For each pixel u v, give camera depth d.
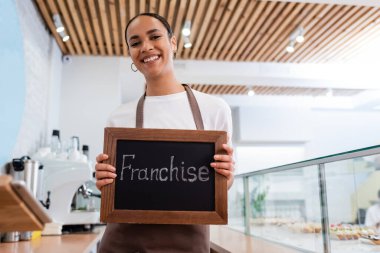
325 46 4.75
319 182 1.88
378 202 1.77
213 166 1.17
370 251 1.63
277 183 2.48
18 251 1.75
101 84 4.72
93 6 3.54
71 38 4.25
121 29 4.10
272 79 5.32
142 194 1.16
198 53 4.91
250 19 3.89
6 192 0.59
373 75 5.41
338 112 7.67
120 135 1.20
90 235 2.43
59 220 2.54
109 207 1.12
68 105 4.59
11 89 2.45
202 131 1.21
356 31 4.30
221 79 5.27
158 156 1.20
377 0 3.25
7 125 2.38
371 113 7.76
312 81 5.41
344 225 1.81
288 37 4.42
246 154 7.14
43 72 3.70
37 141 3.44
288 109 7.14
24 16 2.97
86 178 2.56
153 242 1.21
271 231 2.47
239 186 3.10
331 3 3.33
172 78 1.40
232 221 3.24
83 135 4.55
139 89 5.60
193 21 3.99
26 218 0.67
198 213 1.14
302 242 2.07
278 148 7.26
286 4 3.61
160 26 1.30
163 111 1.36
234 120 7.24
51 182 2.53
